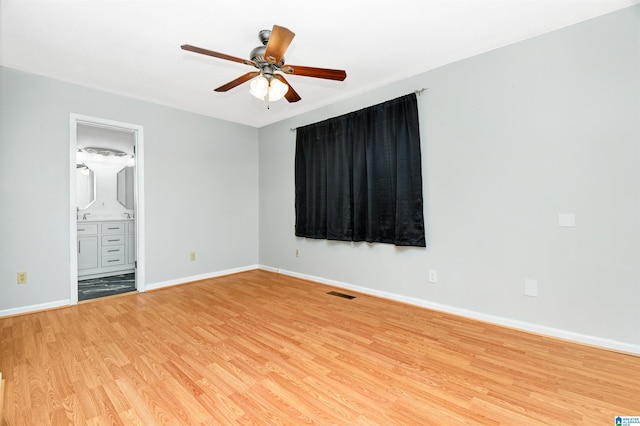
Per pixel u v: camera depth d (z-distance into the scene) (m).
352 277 3.67
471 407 1.54
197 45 2.49
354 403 1.57
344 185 3.66
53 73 2.98
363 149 3.46
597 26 2.14
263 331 2.48
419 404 1.56
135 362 1.98
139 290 3.66
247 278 4.32
